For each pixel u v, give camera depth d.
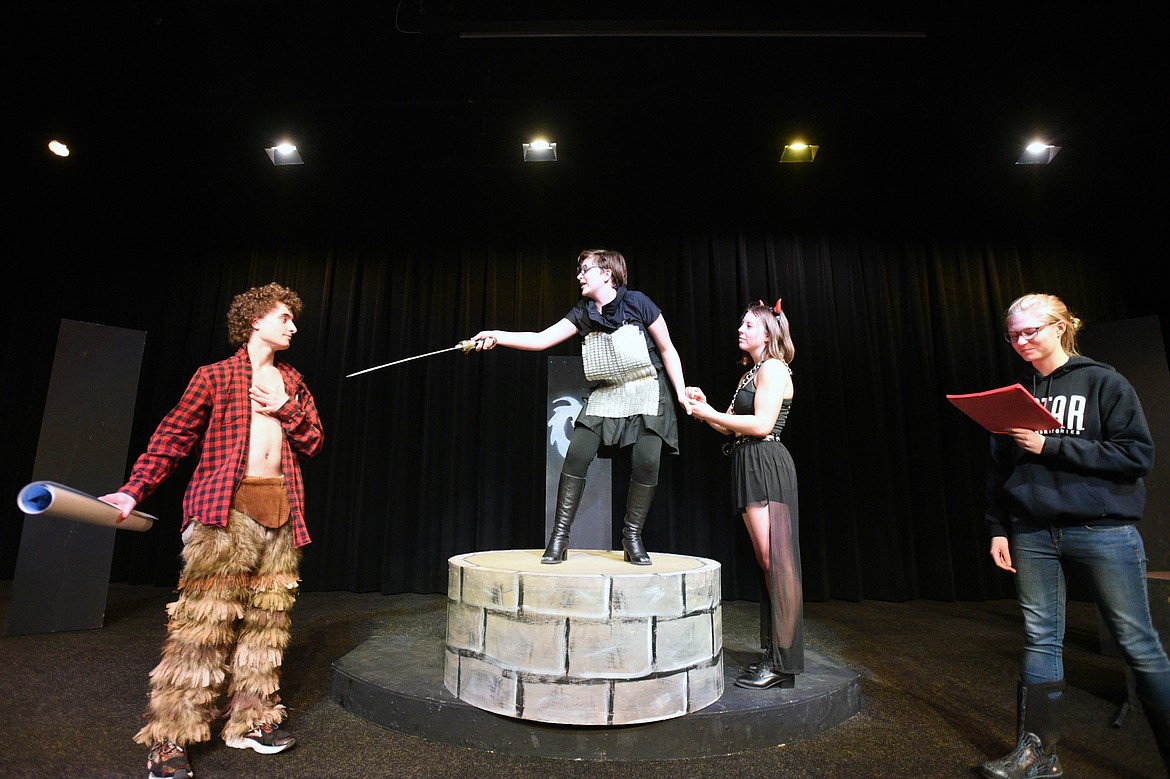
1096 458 1.45
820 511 4.33
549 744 1.68
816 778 1.57
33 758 1.60
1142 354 3.22
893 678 2.46
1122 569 1.43
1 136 4.14
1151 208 4.70
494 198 4.98
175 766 1.49
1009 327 1.70
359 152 4.41
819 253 4.85
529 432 4.54
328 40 3.47
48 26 3.35
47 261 5.08
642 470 2.01
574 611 1.67
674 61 3.64
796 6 3.22
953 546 4.42
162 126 4.09
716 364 4.61
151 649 2.73
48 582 3.03
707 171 4.66
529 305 4.77
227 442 1.69
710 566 1.93
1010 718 2.01
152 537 4.52
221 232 5.03
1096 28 3.25
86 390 3.28
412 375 4.74
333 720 1.93
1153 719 1.40
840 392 4.59
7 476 4.72
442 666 2.17
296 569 1.81
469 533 4.44
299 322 4.85
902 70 3.65
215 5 3.23
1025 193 4.82
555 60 3.63
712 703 1.82
